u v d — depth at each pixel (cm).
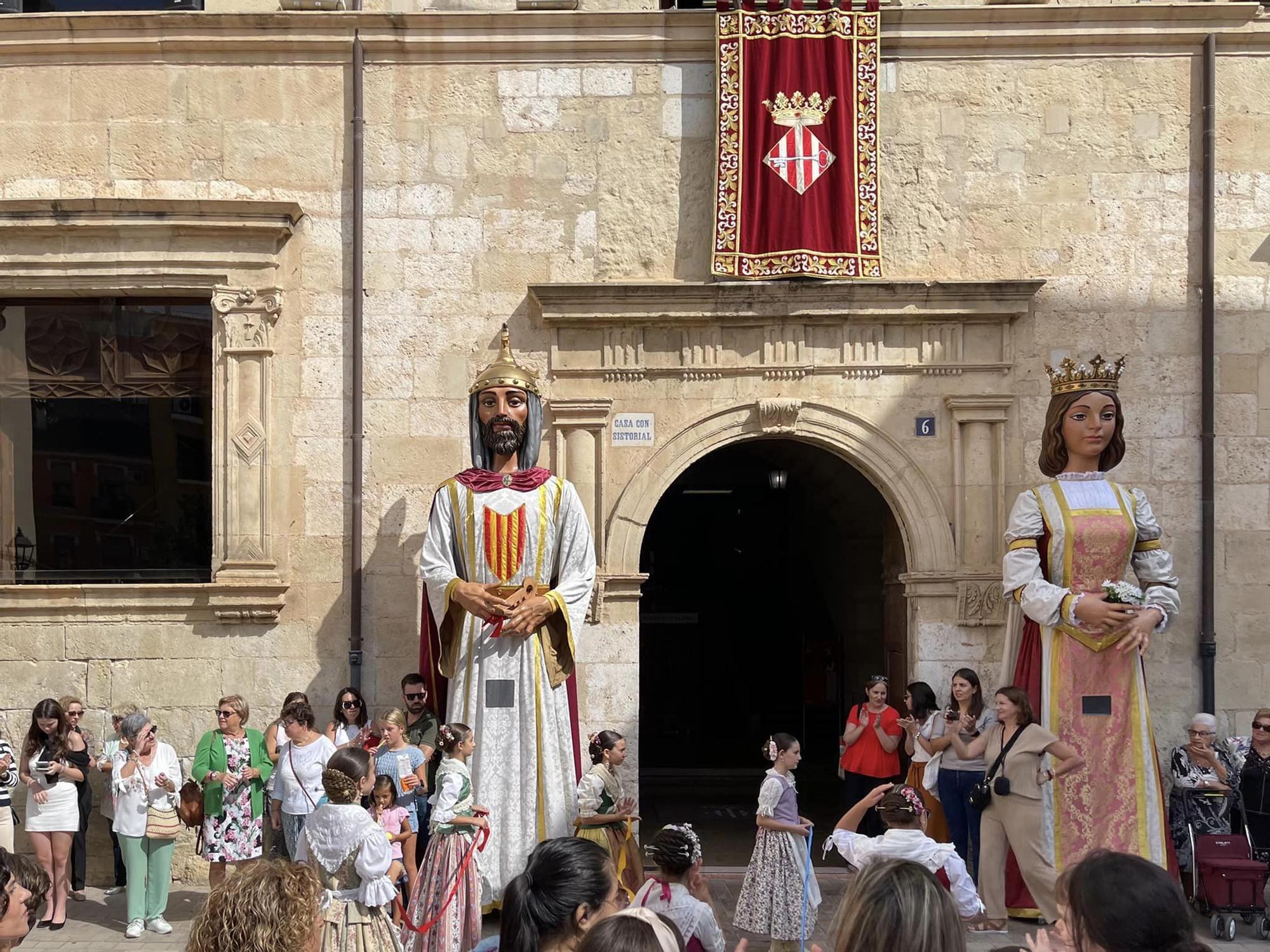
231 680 1022
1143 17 1045
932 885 312
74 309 1077
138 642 1022
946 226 1052
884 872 319
